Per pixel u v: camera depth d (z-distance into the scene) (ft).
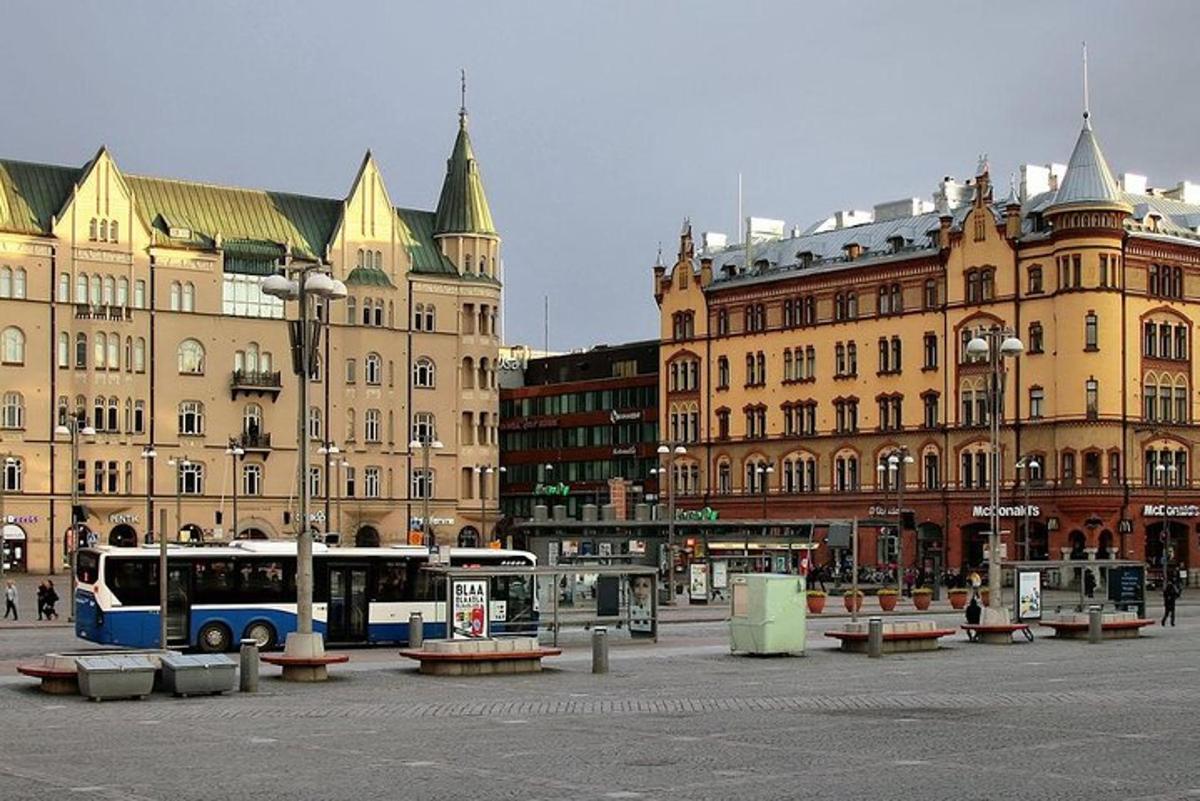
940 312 417.49
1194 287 406.21
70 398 422.41
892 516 397.80
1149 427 392.68
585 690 133.39
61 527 419.13
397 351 467.52
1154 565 396.37
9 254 414.82
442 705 121.19
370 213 467.93
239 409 445.78
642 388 520.01
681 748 95.09
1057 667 157.99
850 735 101.40
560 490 526.57
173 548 189.88
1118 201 386.32
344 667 156.15
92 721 110.32
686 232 489.67
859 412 437.58
